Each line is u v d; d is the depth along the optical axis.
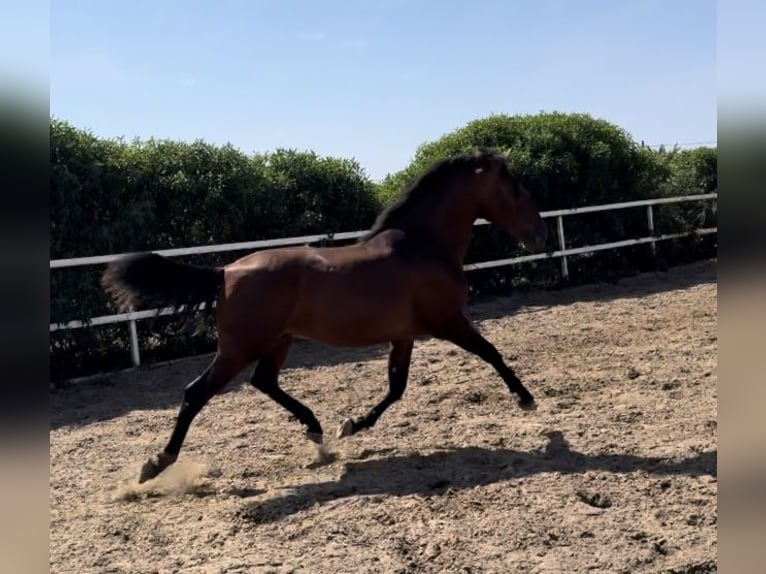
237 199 8.45
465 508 3.53
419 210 4.65
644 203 11.41
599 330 7.84
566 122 11.43
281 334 4.20
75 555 3.22
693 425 4.56
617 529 3.22
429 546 3.15
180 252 7.60
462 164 4.75
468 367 6.62
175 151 8.21
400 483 3.96
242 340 4.09
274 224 8.90
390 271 4.29
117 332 7.87
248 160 8.70
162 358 8.04
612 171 11.60
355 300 4.18
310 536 3.33
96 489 4.18
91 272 7.44
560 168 10.93
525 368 6.45
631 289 10.48
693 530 3.17
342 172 9.39
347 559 3.08
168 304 4.15
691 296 9.52
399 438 4.80
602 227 11.52
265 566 3.04
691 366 6.04
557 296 10.33
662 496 3.54
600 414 4.96
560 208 11.15
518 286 10.85
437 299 4.43
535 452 4.31
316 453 4.60
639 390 5.50
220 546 3.29
